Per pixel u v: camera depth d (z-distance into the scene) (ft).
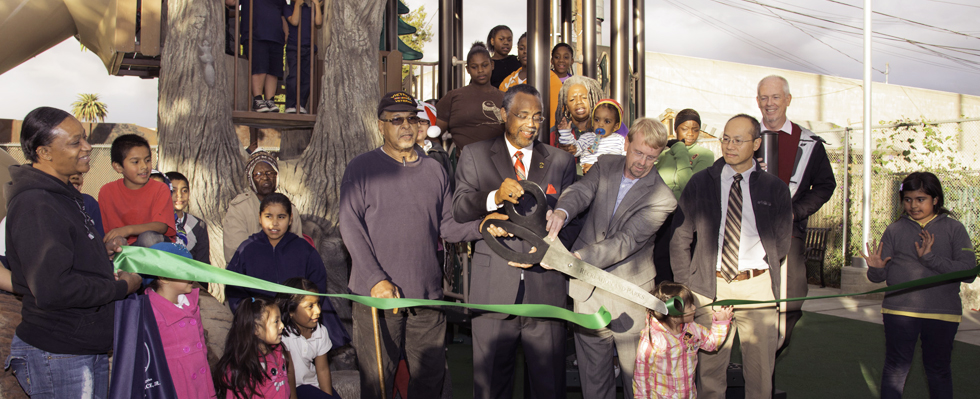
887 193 29.60
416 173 9.37
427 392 9.48
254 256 10.46
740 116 9.84
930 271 10.16
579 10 25.77
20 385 7.38
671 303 7.32
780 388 13.65
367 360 9.11
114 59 15.88
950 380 10.18
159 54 15.24
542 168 9.61
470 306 7.06
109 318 7.39
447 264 15.20
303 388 9.63
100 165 32.35
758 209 9.74
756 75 81.51
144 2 15.07
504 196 7.98
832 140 47.96
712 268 9.84
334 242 13.62
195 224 12.07
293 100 17.31
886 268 10.80
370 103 14.76
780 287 9.84
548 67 13.46
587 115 15.10
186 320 7.93
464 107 14.89
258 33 16.35
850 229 29.58
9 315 7.65
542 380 9.30
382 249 9.14
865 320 21.25
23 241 6.50
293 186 14.05
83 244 6.97
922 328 10.30
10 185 6.84
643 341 9.53
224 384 8.37
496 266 9.17
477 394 9.39
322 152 14.29
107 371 7.68
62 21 15.47
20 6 14.05
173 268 6.95
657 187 9.46
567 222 8.71
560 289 9.34
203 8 14.05
